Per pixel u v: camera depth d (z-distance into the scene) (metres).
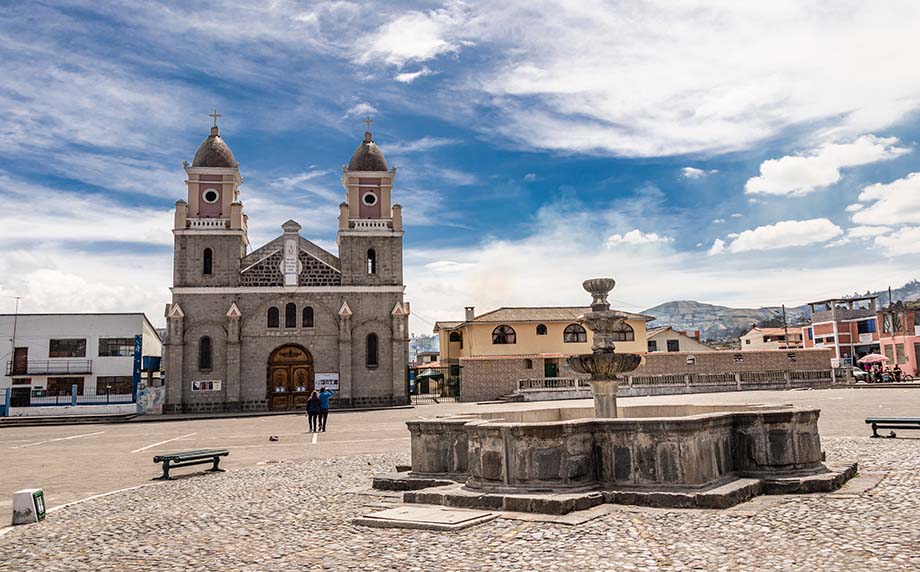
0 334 51.59
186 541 9.32
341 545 8.62
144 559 8.45
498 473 10.58
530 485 10.34
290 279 48.78
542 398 50.12
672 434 10.11
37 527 10.67
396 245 50.66
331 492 12.77
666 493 9.91
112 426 37.72
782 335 86.12
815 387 52.06
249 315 48.12
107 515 11.51
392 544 8.51
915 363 61.66
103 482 15.91
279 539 9.16
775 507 9.67
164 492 13.88
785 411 11.28
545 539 8.34
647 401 41.06
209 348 47.47
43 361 52.03
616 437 10.51
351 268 49.84
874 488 10.80
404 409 45.19
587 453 10.56
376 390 48.81
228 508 11.66
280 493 12.96
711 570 6.91
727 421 11.20
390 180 51.53
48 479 16.58
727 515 9.20
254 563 8.00
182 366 46.75
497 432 10.60
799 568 6.88
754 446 11.21
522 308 59.25
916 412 26.14
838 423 23.09
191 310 47.56
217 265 48.25
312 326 48.72
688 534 8.30
